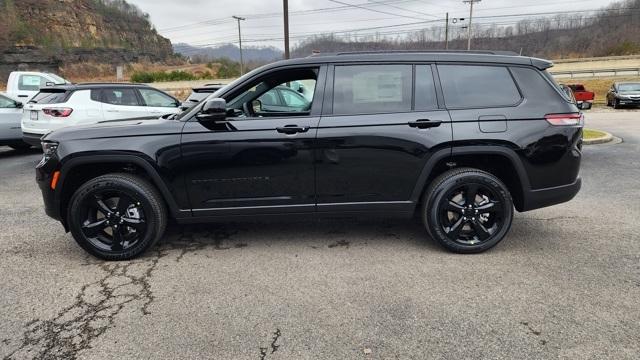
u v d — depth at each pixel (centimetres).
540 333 259
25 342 259
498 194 368
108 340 260
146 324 276
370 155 362
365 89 367
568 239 407
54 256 386
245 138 357
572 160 375
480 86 370
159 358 242
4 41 7938
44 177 364
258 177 365
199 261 371
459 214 374
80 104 805
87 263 370
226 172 362
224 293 314
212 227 456
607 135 1113
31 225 472
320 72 369
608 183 627
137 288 324
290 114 372
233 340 258
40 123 785
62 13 9250
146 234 369
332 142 359
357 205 375
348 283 327
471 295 305
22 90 1247
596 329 262
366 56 371
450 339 255
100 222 368
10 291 322
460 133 359
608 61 4881
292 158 361
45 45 8369
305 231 440
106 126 369
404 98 366
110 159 354
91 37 9662
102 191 361
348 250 390
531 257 368
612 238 408
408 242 407
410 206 375
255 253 387
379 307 292
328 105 365
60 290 323
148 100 914
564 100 375
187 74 5841
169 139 356
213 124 359
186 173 361
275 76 375
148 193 363
